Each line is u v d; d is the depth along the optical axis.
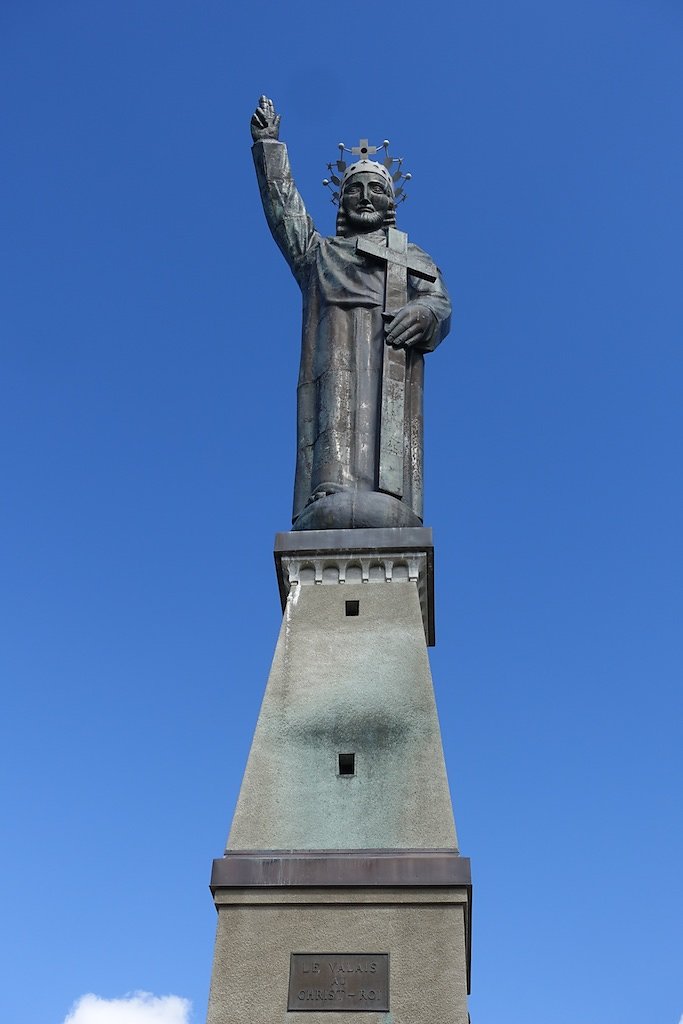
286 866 22.91
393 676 26.17
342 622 27.30
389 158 36.03
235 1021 21.19
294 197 34.91
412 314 31.73
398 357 31.38
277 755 24.94
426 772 24.38
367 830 23.52
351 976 21.58
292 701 25.89
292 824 23.70
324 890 22.59
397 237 33.62
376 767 24.61
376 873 22.69
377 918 22.27
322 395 31.19
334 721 25.45
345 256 33.25
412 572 28.00
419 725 25.23
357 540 28.23
